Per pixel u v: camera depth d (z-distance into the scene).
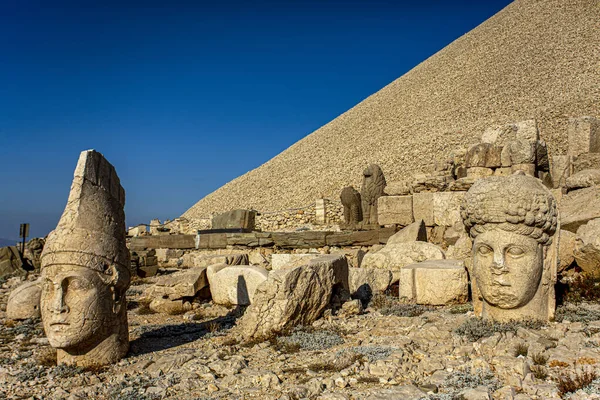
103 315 7.42
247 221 22.97
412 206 16.72
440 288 10.04
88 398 6.31
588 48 67.38
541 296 7.73
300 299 8.73
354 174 58.41
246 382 6.49
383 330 8.36
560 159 16.23
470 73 79.50
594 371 5.51
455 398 5.37
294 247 18.48
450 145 55.22
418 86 86.12
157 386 6.52
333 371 6.64
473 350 6.79
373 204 18.75
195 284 11.90
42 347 8.90
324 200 28.95
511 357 6.20
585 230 10.92
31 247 19.39
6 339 9.66
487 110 63.34
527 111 56.69
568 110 50.88
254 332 8.49
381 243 16.97
